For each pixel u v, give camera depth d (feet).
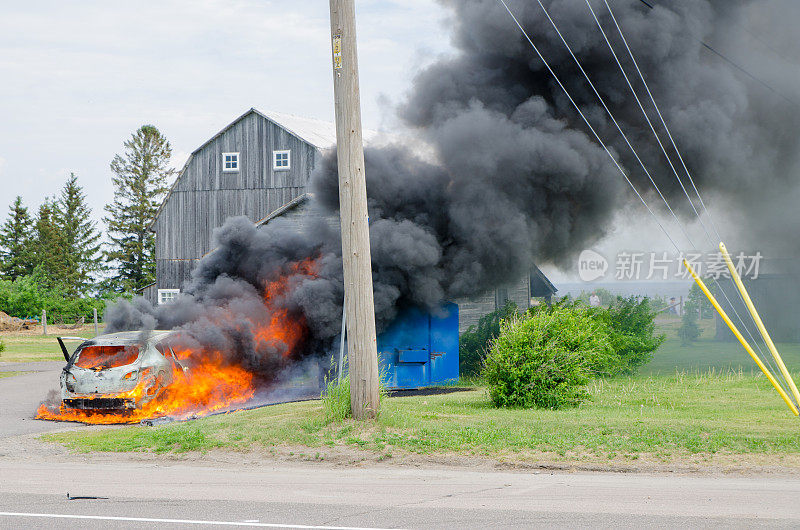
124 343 48.01
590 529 20.84
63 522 22.17
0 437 39.52
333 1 36.73
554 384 46.91
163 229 118.83
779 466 30.12
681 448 32.60
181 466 32.24
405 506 23.89
